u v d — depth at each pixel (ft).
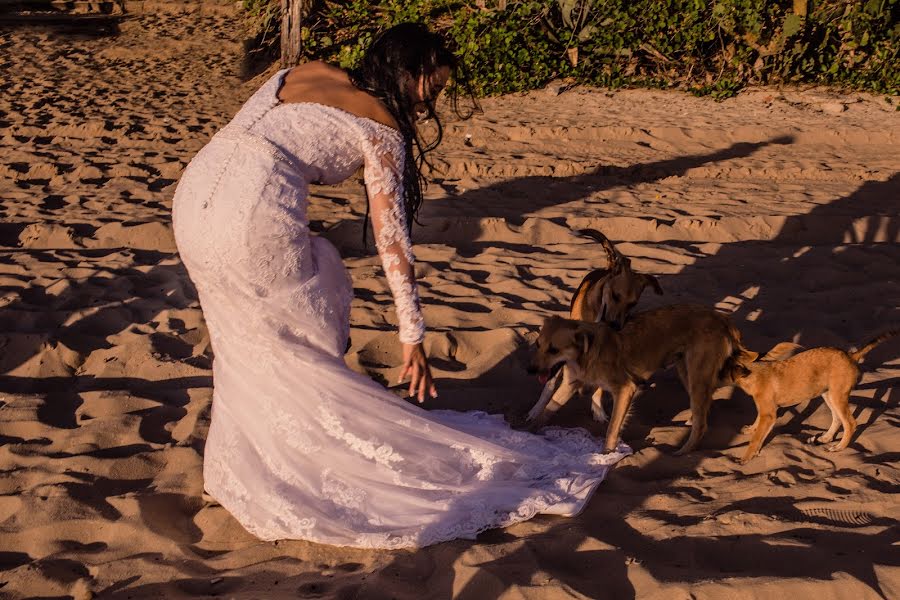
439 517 12.13
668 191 31.35
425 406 16.39
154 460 14.43
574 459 13.93
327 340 12.48
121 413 16.06
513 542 11.68
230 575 11.49
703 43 52.54
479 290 21.90
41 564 11.69
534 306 20.89
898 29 48.70
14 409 16.02
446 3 51.98
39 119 40.98
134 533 12.44
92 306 20.79
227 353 12.43
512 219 28.07
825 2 50.29
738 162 35.29
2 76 52.06
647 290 21.94
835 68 49.88
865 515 12.12
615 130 39.93
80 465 14.11
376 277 22.59
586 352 14.57
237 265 11.75
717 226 26.53
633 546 11.75
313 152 11.90
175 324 19.81
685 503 12.87
